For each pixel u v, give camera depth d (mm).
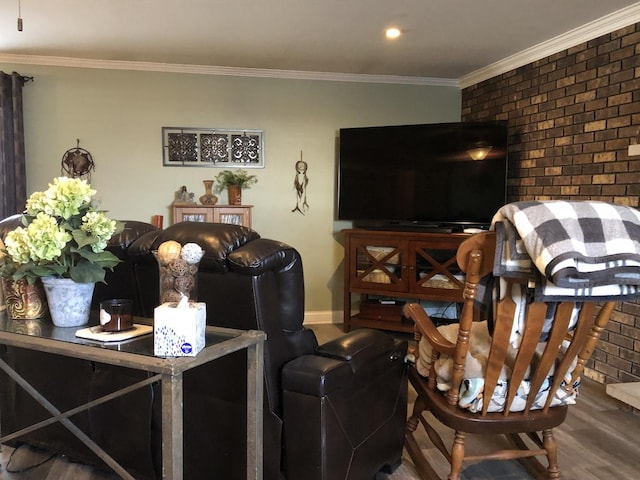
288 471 1668
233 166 4574
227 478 1767
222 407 1736
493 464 2199
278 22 3232
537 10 3004
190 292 1410
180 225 1771
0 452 2244
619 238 1424
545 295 1470
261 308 1592
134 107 4379
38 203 1533
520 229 1455
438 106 4895
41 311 1669
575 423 2617
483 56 4031
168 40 3643
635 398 2676
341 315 4863
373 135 4438
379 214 4484
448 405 1797
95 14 3104
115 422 1875
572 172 3488
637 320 2951
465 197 4191
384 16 3117
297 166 4680
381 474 2098
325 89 4680
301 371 1604
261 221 4680
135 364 1251
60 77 4238
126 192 4426
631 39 2994
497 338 1619
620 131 3082
